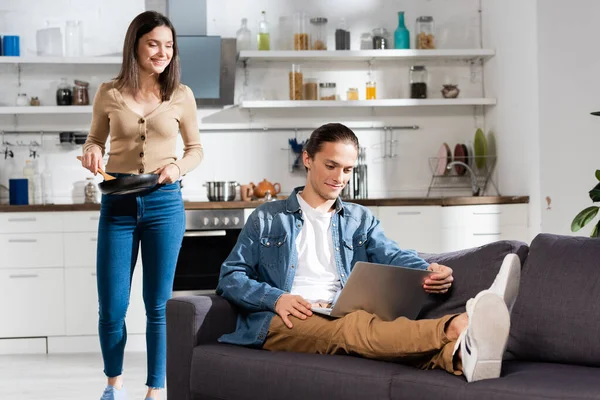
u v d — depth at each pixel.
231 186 6.23
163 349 3.70
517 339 2.82
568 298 2.75
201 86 6.25
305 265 3.13
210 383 2.86
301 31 6.37
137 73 3.57
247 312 3.04
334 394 2.57
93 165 3.54
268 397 2.71
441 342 2.54
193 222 5.80
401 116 6.64
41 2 6.36
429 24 6.48
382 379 2.51
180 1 6.39
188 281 5.79
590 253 2.80
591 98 5.45
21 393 4.46
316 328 2.84
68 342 5.82
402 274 2.79
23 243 5.79
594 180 5.43
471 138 6.66
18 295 5.79
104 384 4.66
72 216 5.81
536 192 5.71
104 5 6.41
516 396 2.29
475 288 2.89
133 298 5.84
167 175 3.53
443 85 6.58
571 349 2.70
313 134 3.14
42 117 6.38
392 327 2.66
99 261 3.60
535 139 5.69
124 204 3.55
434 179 6.64
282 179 6.55
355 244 3.18
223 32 6.51
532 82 5.70
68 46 6.27
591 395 2.22
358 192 6.44
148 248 3.63
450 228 5.86
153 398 3.68
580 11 5.48
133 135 3.59
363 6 6.62
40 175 6.33
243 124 6.52
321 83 6.40
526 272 2.89
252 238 3.16
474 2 6.65
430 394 2.41
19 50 6.23
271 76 6.55
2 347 5.78
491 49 6.38
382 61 6.62
